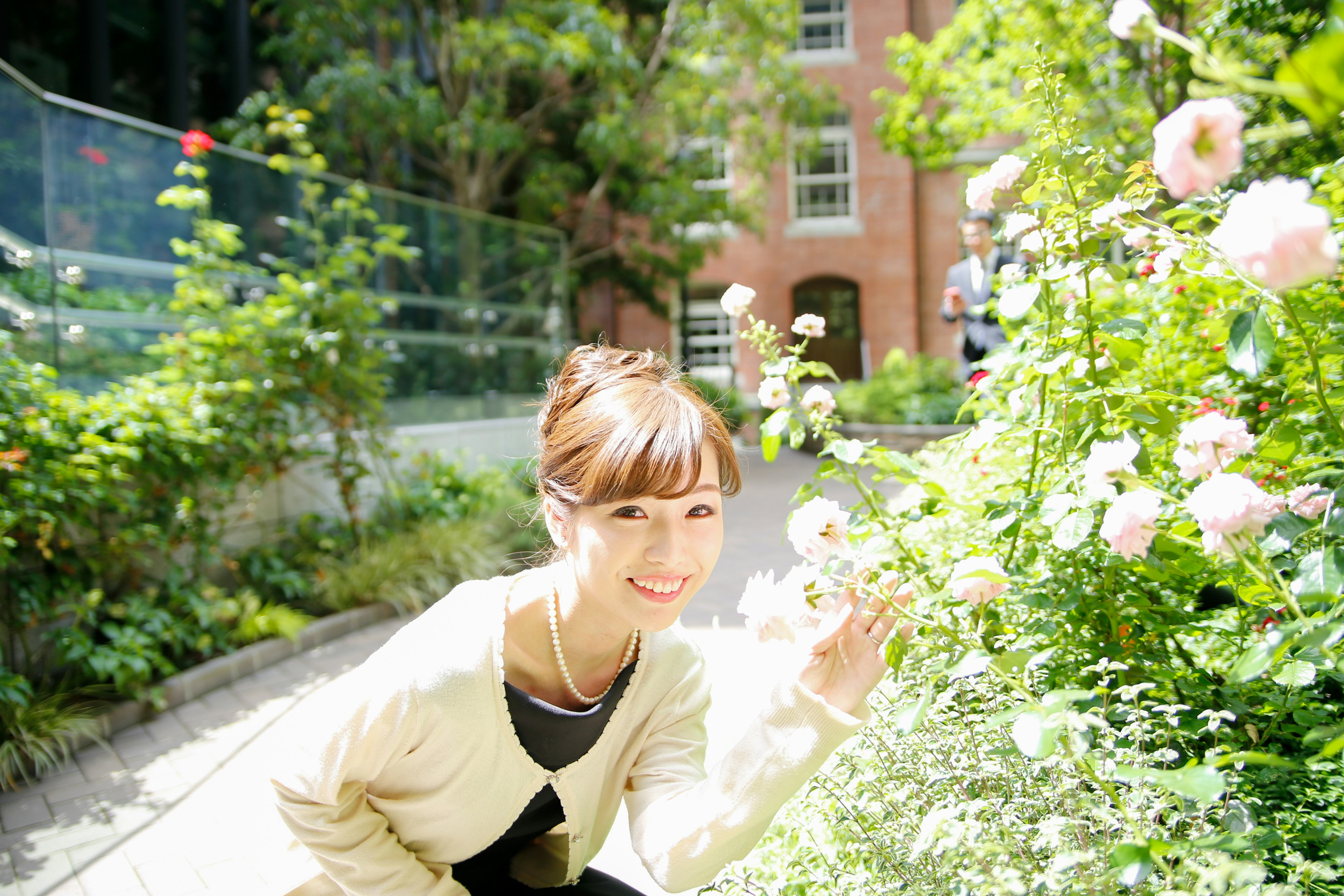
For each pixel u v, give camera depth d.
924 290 16.91
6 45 8.17
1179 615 1.80
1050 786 1.42
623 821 2.95
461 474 7.13
